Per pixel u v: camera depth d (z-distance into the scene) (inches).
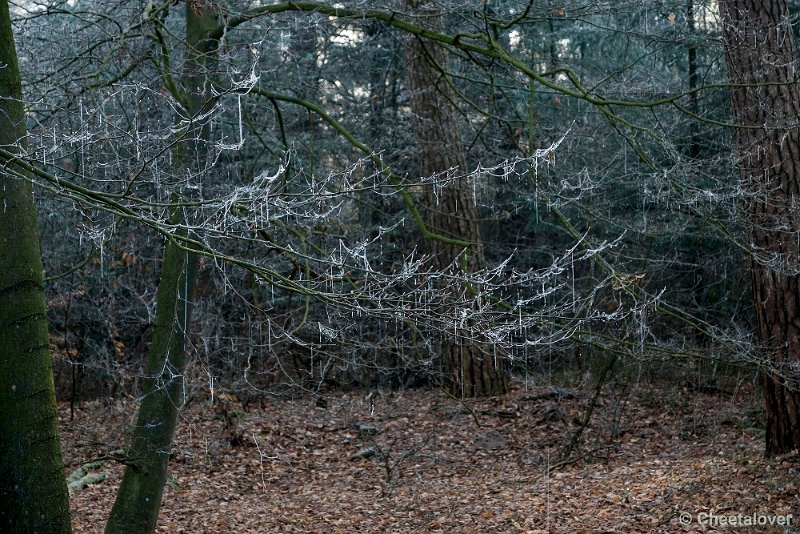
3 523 230.8
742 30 394.3
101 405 577.0
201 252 208.7
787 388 395.5
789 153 386.0
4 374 233.0
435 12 400.2
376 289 238.7
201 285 573.9
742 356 334.0
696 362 597.0
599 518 382.6
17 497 231.0
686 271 625.0
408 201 344.8
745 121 396.5
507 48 707.4
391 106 818.2
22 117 236.4
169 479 491.2
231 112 554.6
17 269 235.0
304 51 546.6
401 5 402.0
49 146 259.3
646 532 354.9
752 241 396.8
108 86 296.7
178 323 314.7
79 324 611.8
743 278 658.8
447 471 521.0
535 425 592.1
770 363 345.4
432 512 430.0
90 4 383.6
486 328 233.8
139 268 564.4
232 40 413.4
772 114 387.5
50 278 318.0
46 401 237.1
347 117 731.4
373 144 680.4
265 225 246.4
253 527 420.8
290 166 378.3
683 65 716.0
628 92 414.6
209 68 325.1
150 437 320.2
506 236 860.6
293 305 605.3
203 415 601.3
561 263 268.7
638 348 372.2
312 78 637.9
